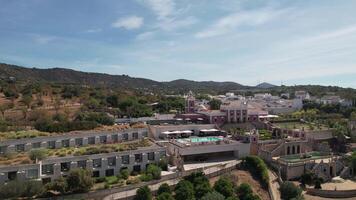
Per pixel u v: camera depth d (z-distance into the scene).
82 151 100.81
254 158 109.19
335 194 101.31
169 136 136.00
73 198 79.81
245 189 91.12
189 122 157.75
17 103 182.38
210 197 79.12
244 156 119.19
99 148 104.62
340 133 147.12
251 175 105.81
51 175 89.25
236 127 155.75
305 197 99.69
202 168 105.12
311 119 183.88
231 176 100.38
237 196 90.06
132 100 198.88
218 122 157.00
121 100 198.12
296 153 131.12
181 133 137.50
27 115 151.12
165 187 85.94
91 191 84.06
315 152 132.00
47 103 189.50
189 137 138.38
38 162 87.69
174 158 109.31
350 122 163.25
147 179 92.56
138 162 103.38
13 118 145.00
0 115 150.62
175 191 86.00
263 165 107.31
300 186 107.12
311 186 107.12
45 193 80.75
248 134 131.50
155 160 106.75
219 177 101.50
